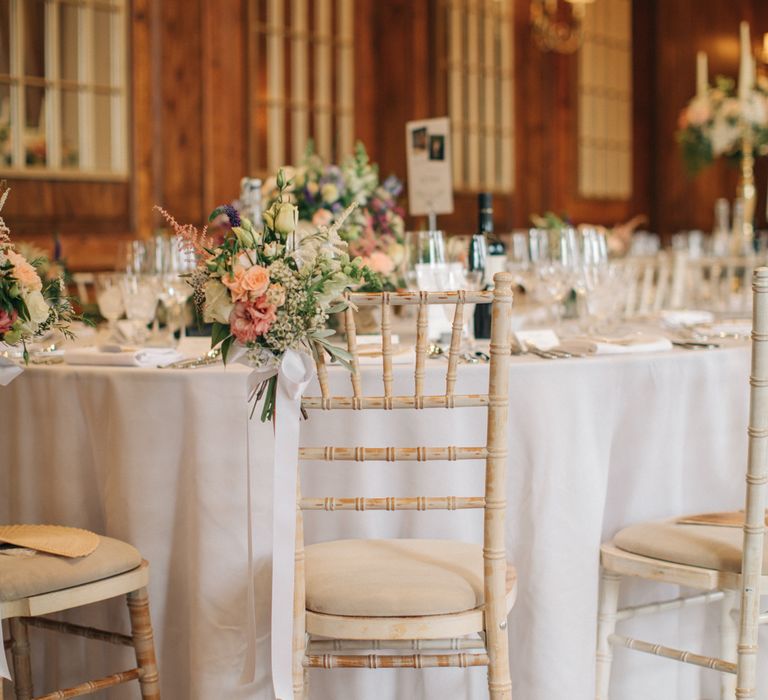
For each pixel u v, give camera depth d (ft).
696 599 8.00
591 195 28.91
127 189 18.13
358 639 6.31
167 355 7.75
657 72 30.94
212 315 6.07
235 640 7.20
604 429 7.62
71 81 17.38
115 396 7.33
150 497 7.34
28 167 16.85
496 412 6.08
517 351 8.07
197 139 19.04
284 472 6.16
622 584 8.13
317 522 7.44
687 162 19.44
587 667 7.55
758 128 18.45
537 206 27.14
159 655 7.48
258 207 10.00
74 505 7.64
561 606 7.46
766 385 6.65
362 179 9.75
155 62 18.39
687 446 8.20
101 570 6.73
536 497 7.43
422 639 6.33
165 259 8.99
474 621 6.23
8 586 6.41
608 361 7.61
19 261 6.68
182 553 7.39
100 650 7.72
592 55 28.71
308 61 21.38
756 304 6.62
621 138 30.01
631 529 7.63
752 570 6.78
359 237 9.45
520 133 26.58
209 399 7.14
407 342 9.04
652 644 7.41
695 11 30.89
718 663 7.01
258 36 20.33
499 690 6.22
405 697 7.50
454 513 7.51
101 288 9.29
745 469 8.47
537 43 26.78
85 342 9.48
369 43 22.76
